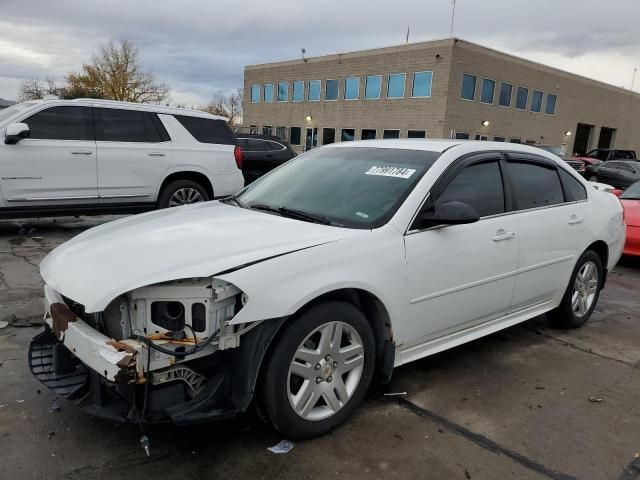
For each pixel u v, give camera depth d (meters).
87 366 2.57
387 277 3.01
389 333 3.11
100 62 51.94
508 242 3.78
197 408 2.52
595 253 4.82
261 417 2.75
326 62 39.00
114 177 7.61
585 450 2.89
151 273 2.48
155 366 2.43
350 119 37.81
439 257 3.29
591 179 22.53
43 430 2.81
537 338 4.58
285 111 43.19
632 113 49.81
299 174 4.00
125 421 2.44
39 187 7.03
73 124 7.30
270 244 2.79
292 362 2.69
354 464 2.66
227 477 2.52
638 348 4.47
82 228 8.38
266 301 2.52
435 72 32.34
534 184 4.21
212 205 3.88
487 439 2.94
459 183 3.56
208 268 2.50
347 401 2.96
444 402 3.34
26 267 5.81
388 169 3.59
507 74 35.59
